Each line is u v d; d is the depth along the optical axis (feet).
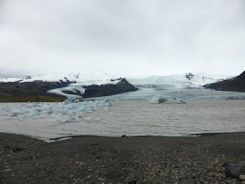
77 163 26.40
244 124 70.54
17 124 73.31
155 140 42.55
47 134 53.57
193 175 21.27
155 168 24.07
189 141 40.75
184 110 142.10
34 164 26.20
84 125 71.26
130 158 28.68
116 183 19.88
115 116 105.09
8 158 29.37
